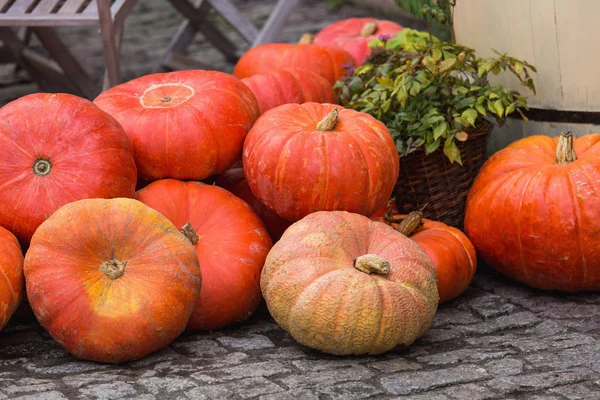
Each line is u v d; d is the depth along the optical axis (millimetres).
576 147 3238
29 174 2977
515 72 3320
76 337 2840
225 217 3104
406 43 3461
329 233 2916
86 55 6305
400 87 3271
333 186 3041
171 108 3148
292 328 2887
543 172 3152
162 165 3139
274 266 2922
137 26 7203
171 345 2977
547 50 3336
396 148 3236
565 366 2830
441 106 3324
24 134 2988
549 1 3291
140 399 2695
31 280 2854
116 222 2883
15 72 5688
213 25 5023
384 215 3215
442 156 3332
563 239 3107
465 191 3381
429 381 2766
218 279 3020
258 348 2949
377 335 2846
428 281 2914
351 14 6832
